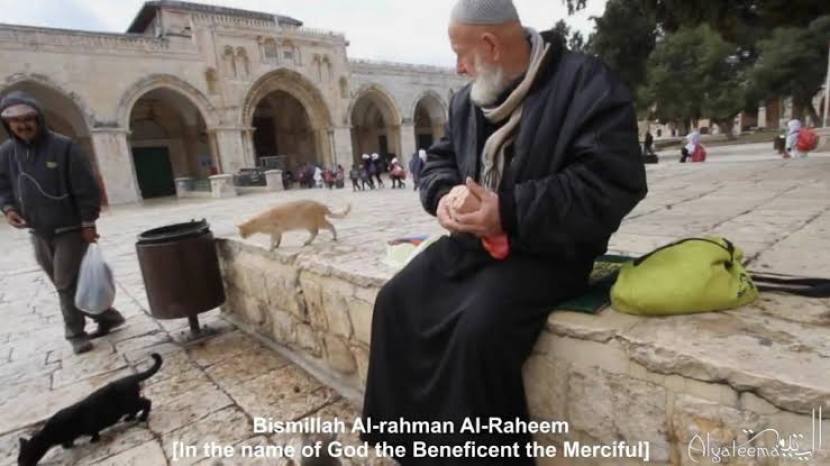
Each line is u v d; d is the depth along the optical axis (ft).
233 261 12.73
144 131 96.48
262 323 12.05
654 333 4.51
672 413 4.29
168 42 81.25
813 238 9.42
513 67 5.25
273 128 118.93
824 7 28.94
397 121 118.83
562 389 5.24
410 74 120.26
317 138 106.01
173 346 12.10
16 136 10.99
